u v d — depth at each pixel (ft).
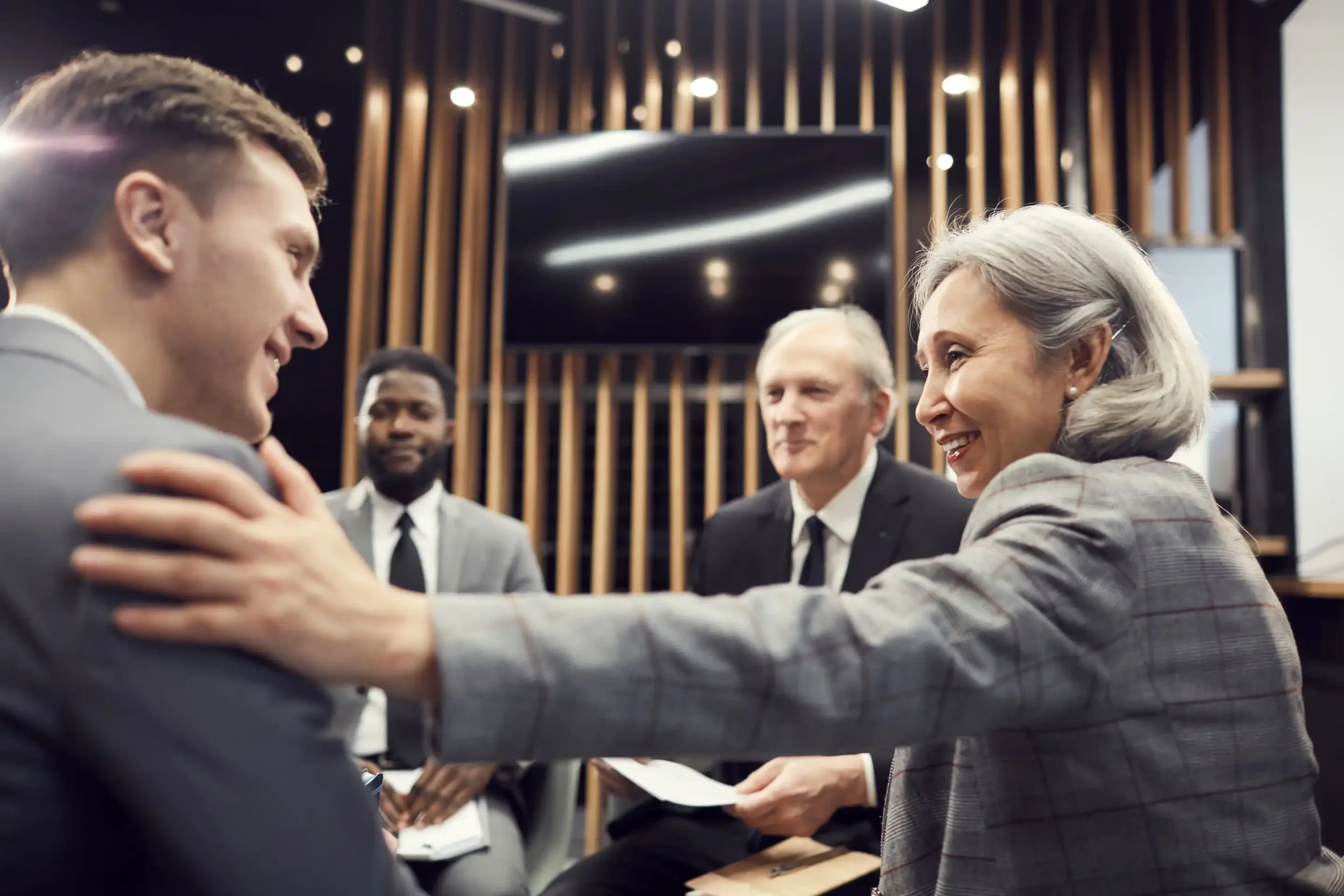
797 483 6.65
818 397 6.44
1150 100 13.61
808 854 4.78
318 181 2.69
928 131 14.35
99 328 2.27
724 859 5.57
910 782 3.01
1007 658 2.21
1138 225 13.60
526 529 8.27
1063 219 3.09
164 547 1.74
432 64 14.66
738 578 6.93
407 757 7.00
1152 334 3.00
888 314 13.14
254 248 2.42
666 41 14.74
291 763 1.79
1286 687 2.68
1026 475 2.65
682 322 13.37
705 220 13.47
